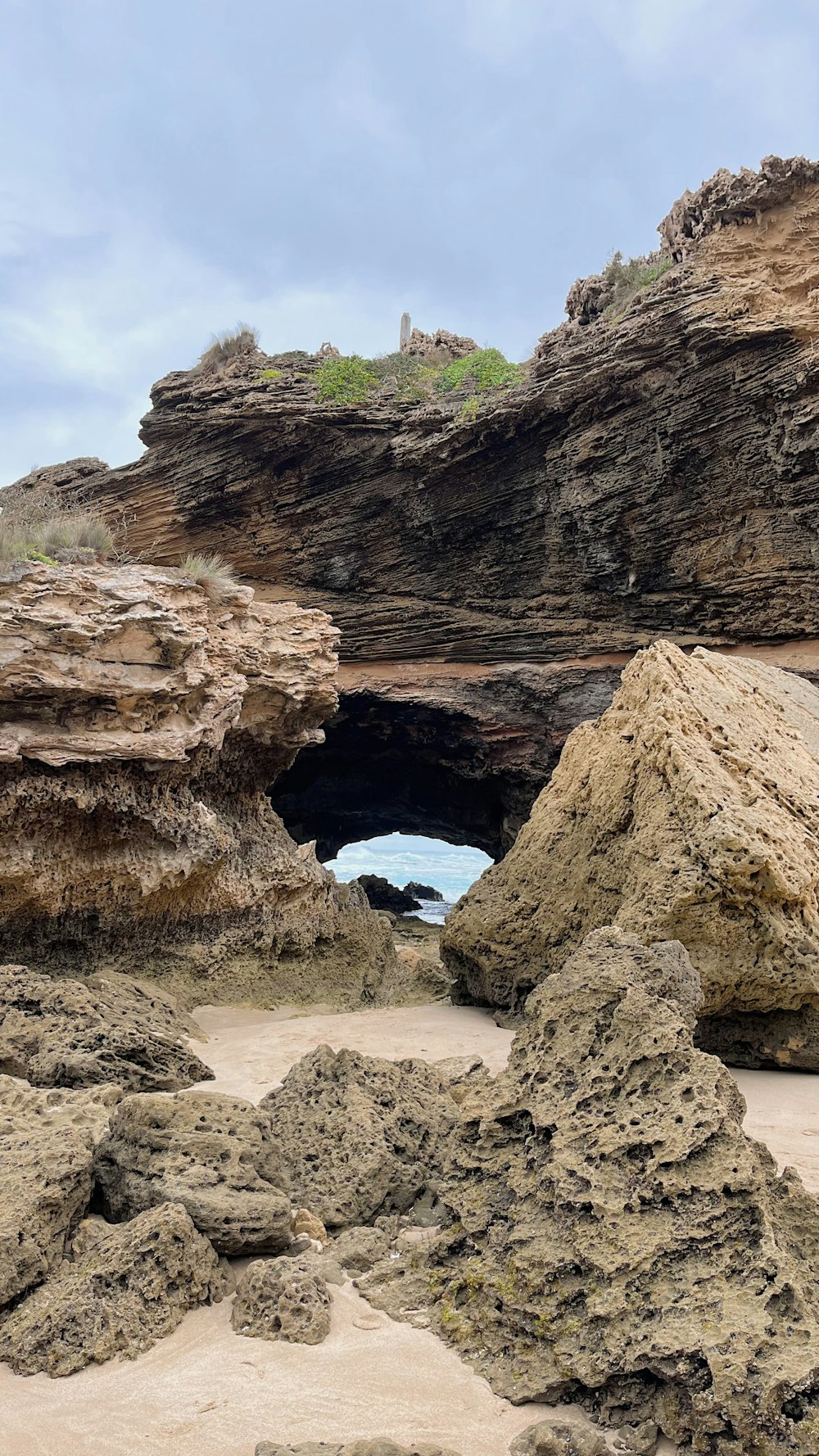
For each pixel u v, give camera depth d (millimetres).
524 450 22312
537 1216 4078
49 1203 4312
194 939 11602
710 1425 3160
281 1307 3984
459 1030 10008
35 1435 3268
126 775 10695
